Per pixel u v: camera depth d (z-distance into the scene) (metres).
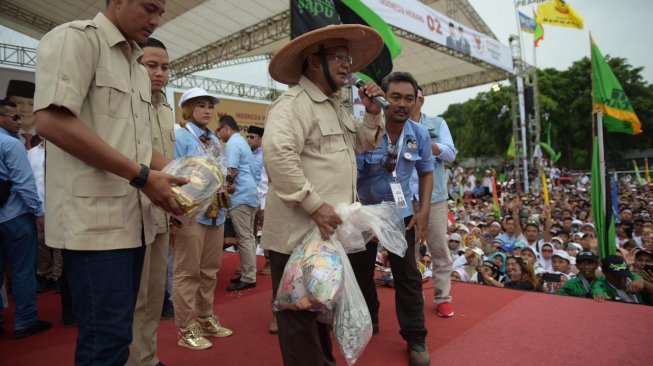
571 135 35.53
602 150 4.89
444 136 3.64
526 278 5.25
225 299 4.08
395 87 2.58
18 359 2.83
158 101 2.81
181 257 2.85
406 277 2.62
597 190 4.93
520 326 3.07
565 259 5.65
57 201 1.48
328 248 1.81
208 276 3.09
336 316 1.86
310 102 1.95
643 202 12.23
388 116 2.64
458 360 2.59
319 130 1.93
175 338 3.09
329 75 1.99
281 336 1.88
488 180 19.62
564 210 9.86
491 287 4.14
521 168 19.69
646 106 35.41
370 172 2.72
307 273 1.75
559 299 3.65
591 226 7.28
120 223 1.52
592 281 4.62
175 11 8.85
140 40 1.67
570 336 2.87
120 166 1.41
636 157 38.53
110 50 1.56
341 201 1.94
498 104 36.38
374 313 3.04
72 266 1.50
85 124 1.45
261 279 4.87
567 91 34.88
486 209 11.95
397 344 2.88
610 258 4.39
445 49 13.48
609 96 7.70
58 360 2.80
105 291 1.49
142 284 2.08
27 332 3.24
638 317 3.15
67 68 1.36
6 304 3.63
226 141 4.95
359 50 2.27
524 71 18.31
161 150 2.75
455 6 14.28
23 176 3.22
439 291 3.40
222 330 3.12
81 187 1.46
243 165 4.45
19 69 6.26
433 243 3.39
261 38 10.20
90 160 1.37
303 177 1.80
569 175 25.09
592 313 3.27
